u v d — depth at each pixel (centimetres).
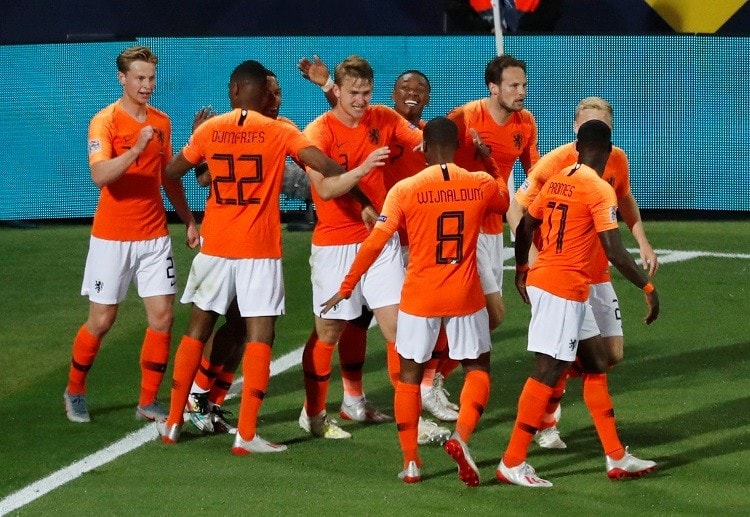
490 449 2617
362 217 2636
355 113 2652
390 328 2650
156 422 2841
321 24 5581
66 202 5516
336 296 2400
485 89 5453
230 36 5409
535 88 5500
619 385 3123
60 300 4094
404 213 2355
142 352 2862
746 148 5531
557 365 2348
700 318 3806
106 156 2783
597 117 2589
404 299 2391
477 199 2359
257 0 5562
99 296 2839
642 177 5553
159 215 2880
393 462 2527
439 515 2181
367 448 2633
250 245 2558
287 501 2262
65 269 4559
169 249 2889
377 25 5594
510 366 3322
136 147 2695
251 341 2578
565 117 5512
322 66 2809
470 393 2367
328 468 2481
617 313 2622
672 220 5638
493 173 2695
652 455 2556
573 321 2339
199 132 2586
